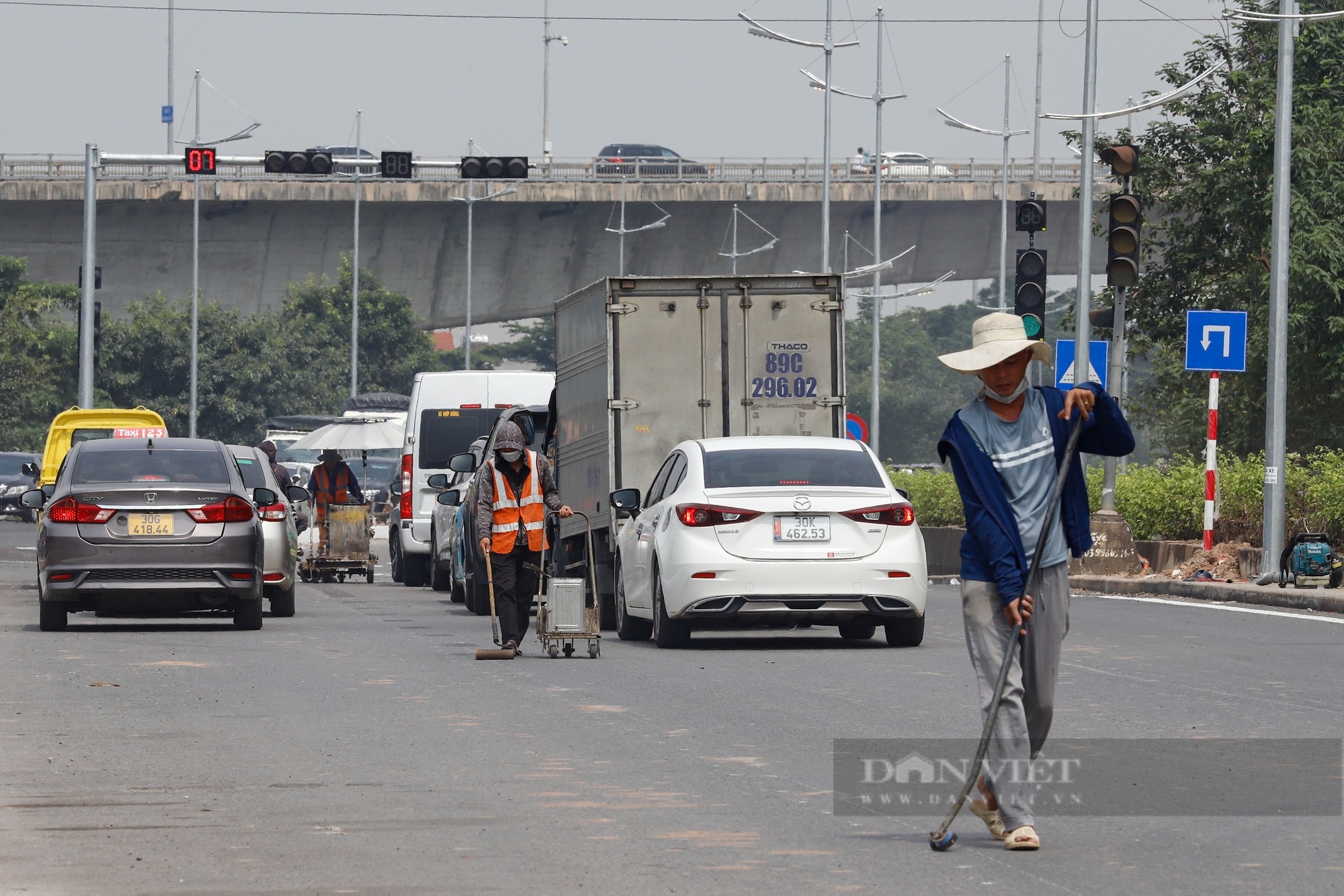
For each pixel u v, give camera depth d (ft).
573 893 64.64
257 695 122.52
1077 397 71.05
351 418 451.53
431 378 277.03
